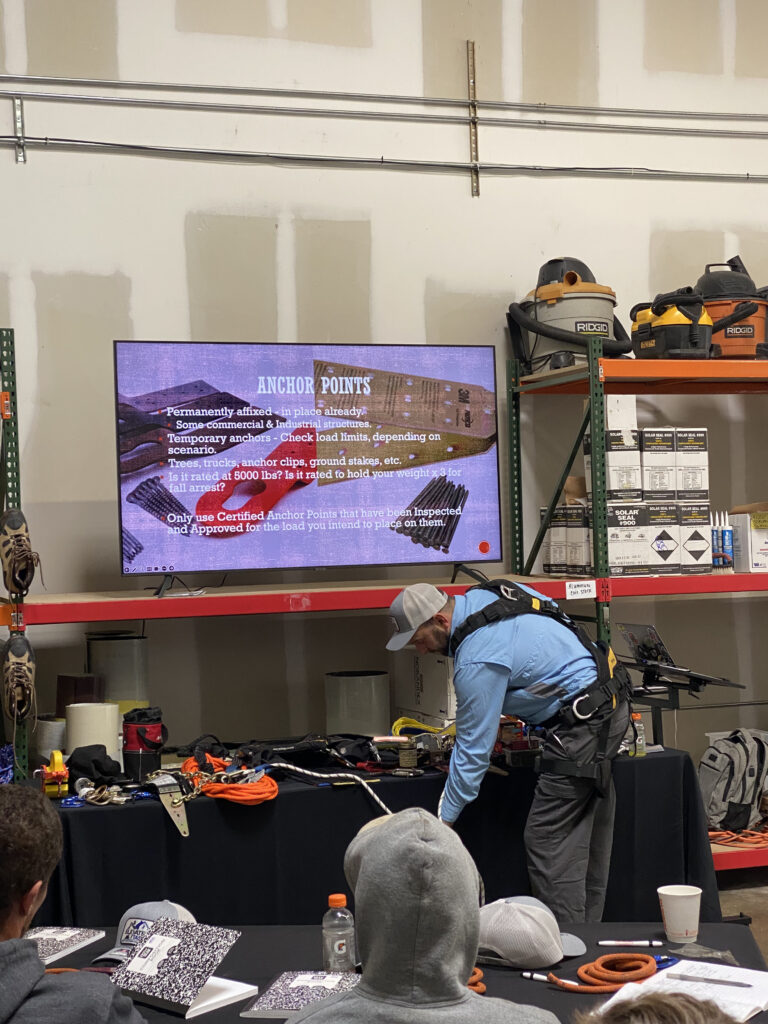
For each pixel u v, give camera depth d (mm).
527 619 3078
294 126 4324
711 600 4805
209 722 4172
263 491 3730
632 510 3918
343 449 3822
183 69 4191
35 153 4027
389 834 1178
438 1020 1107
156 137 4164
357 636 4348
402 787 3320
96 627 4055
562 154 4668
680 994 979
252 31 4277
